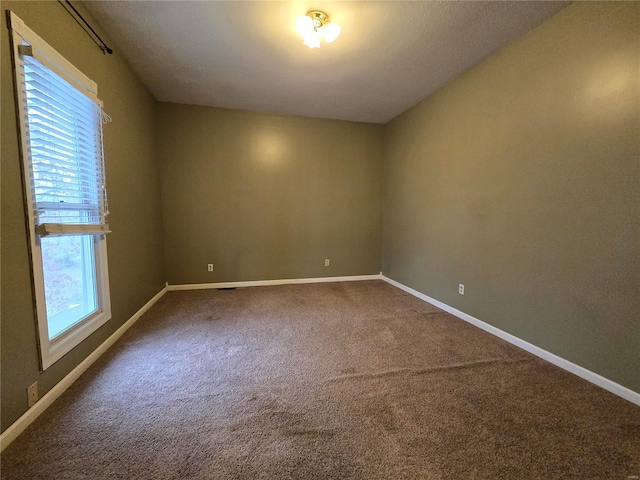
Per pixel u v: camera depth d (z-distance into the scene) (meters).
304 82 3.14
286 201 4.34
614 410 1.56
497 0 1.90
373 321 2.89
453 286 3.10
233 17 2.10
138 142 2.99
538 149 2.16
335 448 1.29
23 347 1.37
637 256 1.62
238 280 4.25
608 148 1.73
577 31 1.88
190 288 4.08
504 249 2.47
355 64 2.75
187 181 3.94
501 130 2.48
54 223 1.57
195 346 2.30
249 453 1.26
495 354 2.21
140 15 2.06
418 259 3.74
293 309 3.24
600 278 1.79
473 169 2.80
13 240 1.33
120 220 2.51
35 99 1.49
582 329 1.89
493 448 1.29
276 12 2.04
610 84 1.71
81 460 1.20
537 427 1.43
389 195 4.51
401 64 2.75
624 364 1.68
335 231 4.58
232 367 1.99
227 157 4.05
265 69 2.86
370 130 4.59
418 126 3.71
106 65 2.30
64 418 1.45
